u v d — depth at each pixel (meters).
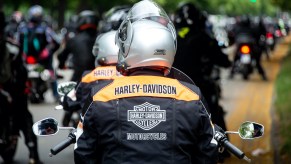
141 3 6.82
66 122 13.80
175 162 6.05
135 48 6.38
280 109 21.95
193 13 12.95
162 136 6.08
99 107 6.14
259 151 15.40
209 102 13.51
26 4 83.94
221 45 14.05
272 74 39.12
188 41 12.91
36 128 6.64
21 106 13.12
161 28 6.48
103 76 9.79
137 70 6.43
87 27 16.09
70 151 15.59
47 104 24.00
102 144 6.11
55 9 89.44
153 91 6.23
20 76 12.97
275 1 45.44
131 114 6.11
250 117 21.56
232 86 31.78
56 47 24.14
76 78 15.93
